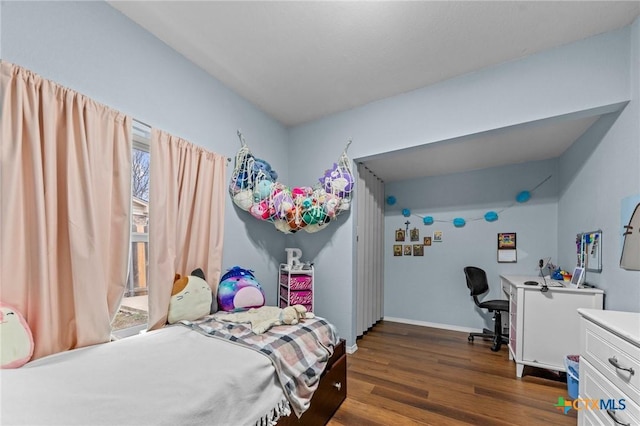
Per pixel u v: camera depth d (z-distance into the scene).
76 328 1.39
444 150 3.22
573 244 2.86
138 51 1.81
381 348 3.03
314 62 2.19
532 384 2.22
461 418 1.78
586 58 1.86
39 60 1.36
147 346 1.42
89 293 1.43
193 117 2.19
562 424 1.73
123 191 1.64
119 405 0.92
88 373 1.12
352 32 1.86
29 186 1.29
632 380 1.04
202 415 0.97
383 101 2.73
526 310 2.35
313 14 1.71
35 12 1.35
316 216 2.52
